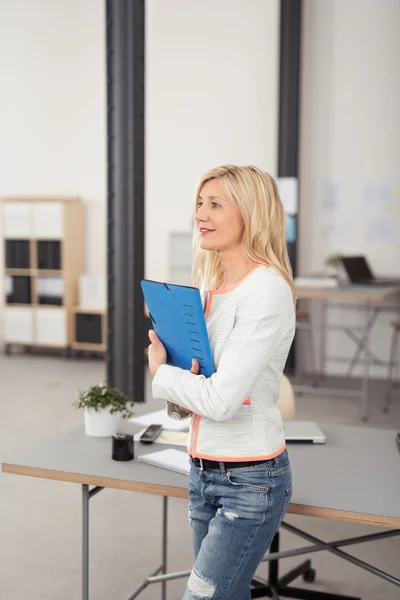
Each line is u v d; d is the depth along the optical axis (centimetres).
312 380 714
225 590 164
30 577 301
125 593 288
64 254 792
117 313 468
